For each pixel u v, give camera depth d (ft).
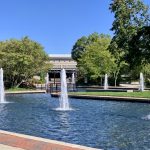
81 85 258.57
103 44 240.32
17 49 197.57
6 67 194.08
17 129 63.93
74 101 124.26
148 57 108.47
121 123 71.05
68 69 411.13
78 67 259.19
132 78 252.42
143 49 108.06
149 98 119.34
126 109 97.40
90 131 61.26
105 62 231.09
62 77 115.96
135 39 108.17
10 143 39.19
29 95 165.58
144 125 68.28
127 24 123.65
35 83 221.05
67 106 106.93
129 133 59.16
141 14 124.06
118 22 124.47
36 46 200.34
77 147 34.63
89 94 138.51
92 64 234.99
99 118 79.25
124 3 124.47
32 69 198.59
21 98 144.87
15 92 174.81
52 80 390.83
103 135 57.26
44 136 56.59
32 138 38.14
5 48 197.67
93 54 235.81
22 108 103.35
